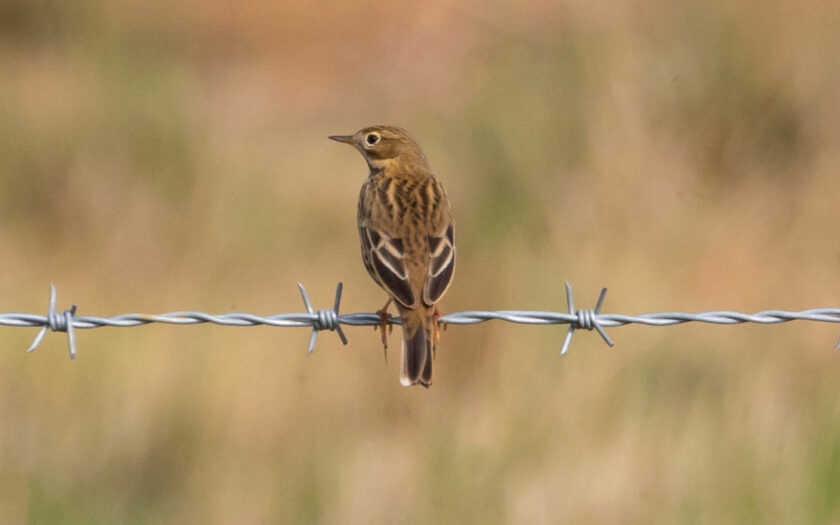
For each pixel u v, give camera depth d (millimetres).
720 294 13734
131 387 11594
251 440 11391
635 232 14141
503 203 14406
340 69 23766
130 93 17531
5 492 10602
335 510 10344
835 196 15109
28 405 11516
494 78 17094
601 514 10039
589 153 14930
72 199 15594
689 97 15914
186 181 15555
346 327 12586
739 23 16328
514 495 10164
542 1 22500
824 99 16078
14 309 13359
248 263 14391
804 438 10453
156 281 14234
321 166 17438
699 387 11203
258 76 23625
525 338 11758
